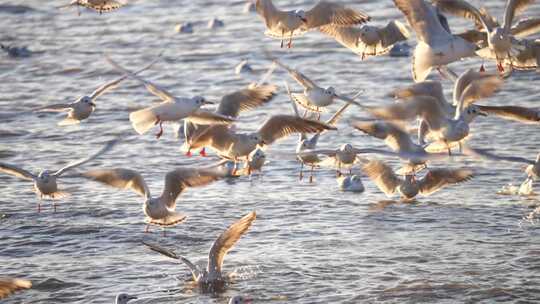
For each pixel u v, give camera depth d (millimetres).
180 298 18984
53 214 24609
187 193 26156
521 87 35406
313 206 24766
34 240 22766
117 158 30016
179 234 22922
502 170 27172
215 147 19875
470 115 18328
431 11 18188
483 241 21766
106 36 48938
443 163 27875
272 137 19781
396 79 37938
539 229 22469
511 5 18703
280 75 40031
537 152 28406
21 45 47562
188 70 41625
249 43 45688
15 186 27359
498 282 19281
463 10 19359
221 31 48531
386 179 25125
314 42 45000
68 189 26922
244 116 34000
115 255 21688
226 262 20734
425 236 22219
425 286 19141
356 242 21922
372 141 30375
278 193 26000
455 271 19922
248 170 21141
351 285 19344
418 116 17719
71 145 31734
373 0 51562
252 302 18594
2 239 22875
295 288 19250
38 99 38094
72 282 20031
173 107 18406
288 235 22547
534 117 18766
